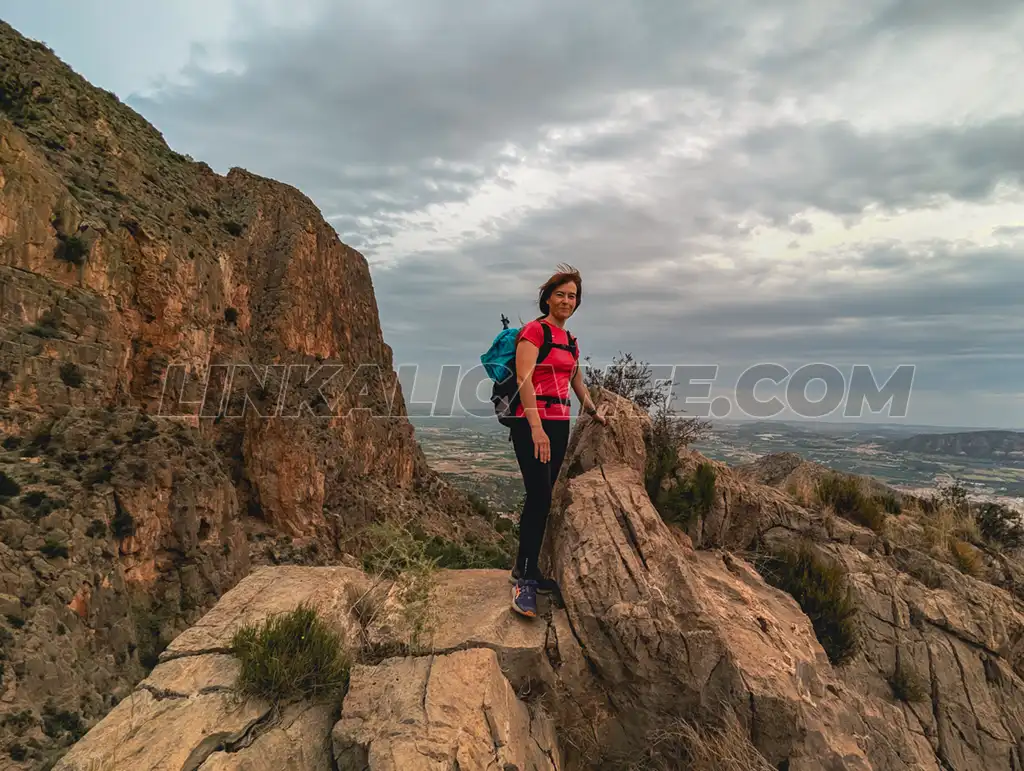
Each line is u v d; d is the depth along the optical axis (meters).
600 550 4.15
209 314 42.50
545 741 3.44
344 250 76.56
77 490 25.00
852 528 6.95
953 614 6.00
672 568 3.90
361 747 2.86
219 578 30.92
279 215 65.50
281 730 3.04
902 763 3.89
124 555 26.33
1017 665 6.00
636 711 3.61
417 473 71.00
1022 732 5.34
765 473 10.92
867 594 6.05
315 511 44.56
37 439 26.33
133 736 2.81
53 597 20.98
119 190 37.53
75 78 43.28
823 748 3.34
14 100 35.50
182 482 30.38
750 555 6.12
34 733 17.34
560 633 3.84
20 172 28.41
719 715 3.44
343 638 3.68
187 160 61.81
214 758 2.75
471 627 3.86
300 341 59.12
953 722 5.38
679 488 6.00
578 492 4.80
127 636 24.09
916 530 7.75
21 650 18.80
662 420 6.46
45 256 29.41
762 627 4.10
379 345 78.88
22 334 27.12
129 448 29.19
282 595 4.02
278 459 43.47
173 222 42.66
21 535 21.70
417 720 2.90
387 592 4.29
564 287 4.25
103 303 32.34
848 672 5.53
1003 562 7.51
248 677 3.13
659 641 3.57
